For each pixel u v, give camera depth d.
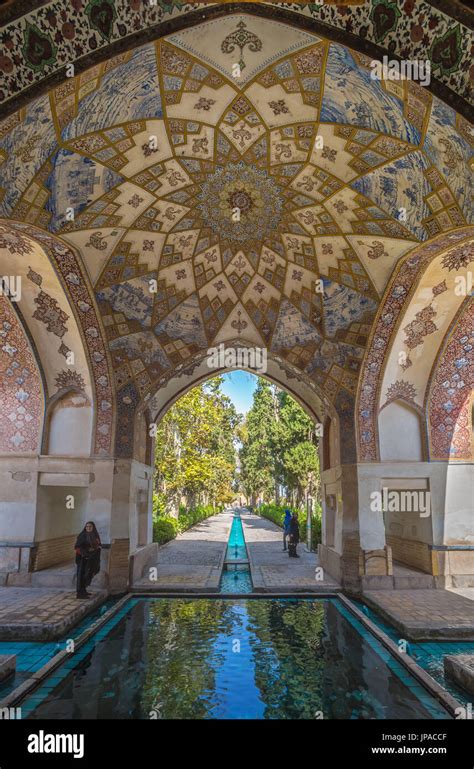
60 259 4.60
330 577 6.13
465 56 2.29
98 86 2.94
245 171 4.24
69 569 5.65
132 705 2.63
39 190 3.58
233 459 28.45
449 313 5.21
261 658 3.39
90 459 5.59
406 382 5.71
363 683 2.95
